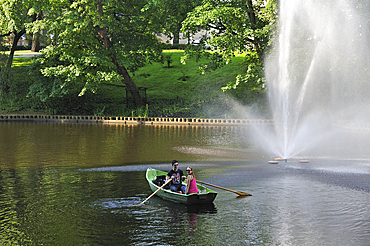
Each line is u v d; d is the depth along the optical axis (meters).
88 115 40.22
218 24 34.72
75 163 17.70
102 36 37.84
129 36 40.31
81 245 8.63
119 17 40.84
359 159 19.42
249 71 34.19
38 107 42.41
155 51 41.16
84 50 37.44
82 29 34.50
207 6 31.23
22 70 50.53
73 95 44.69
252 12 35.06
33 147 22.23
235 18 31.23
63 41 35.53
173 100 43.03
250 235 9.30
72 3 35.34
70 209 11.05
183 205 11.59
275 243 8.84
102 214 10.69
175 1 35.69
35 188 13.23
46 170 16.20
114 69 38.81
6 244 8.66
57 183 13.95
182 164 17.88
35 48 65.56
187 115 39.00
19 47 70.31
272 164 18.02
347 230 9.60
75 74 36.06
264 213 10.89
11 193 12.59
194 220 10.30
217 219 10.38
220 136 27.97
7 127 32.78
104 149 21.70
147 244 8.73
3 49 46.56
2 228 9.57
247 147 23.09
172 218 10.44
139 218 10.41
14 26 41.22
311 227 9.80
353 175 15.63
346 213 10.88
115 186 13.62
